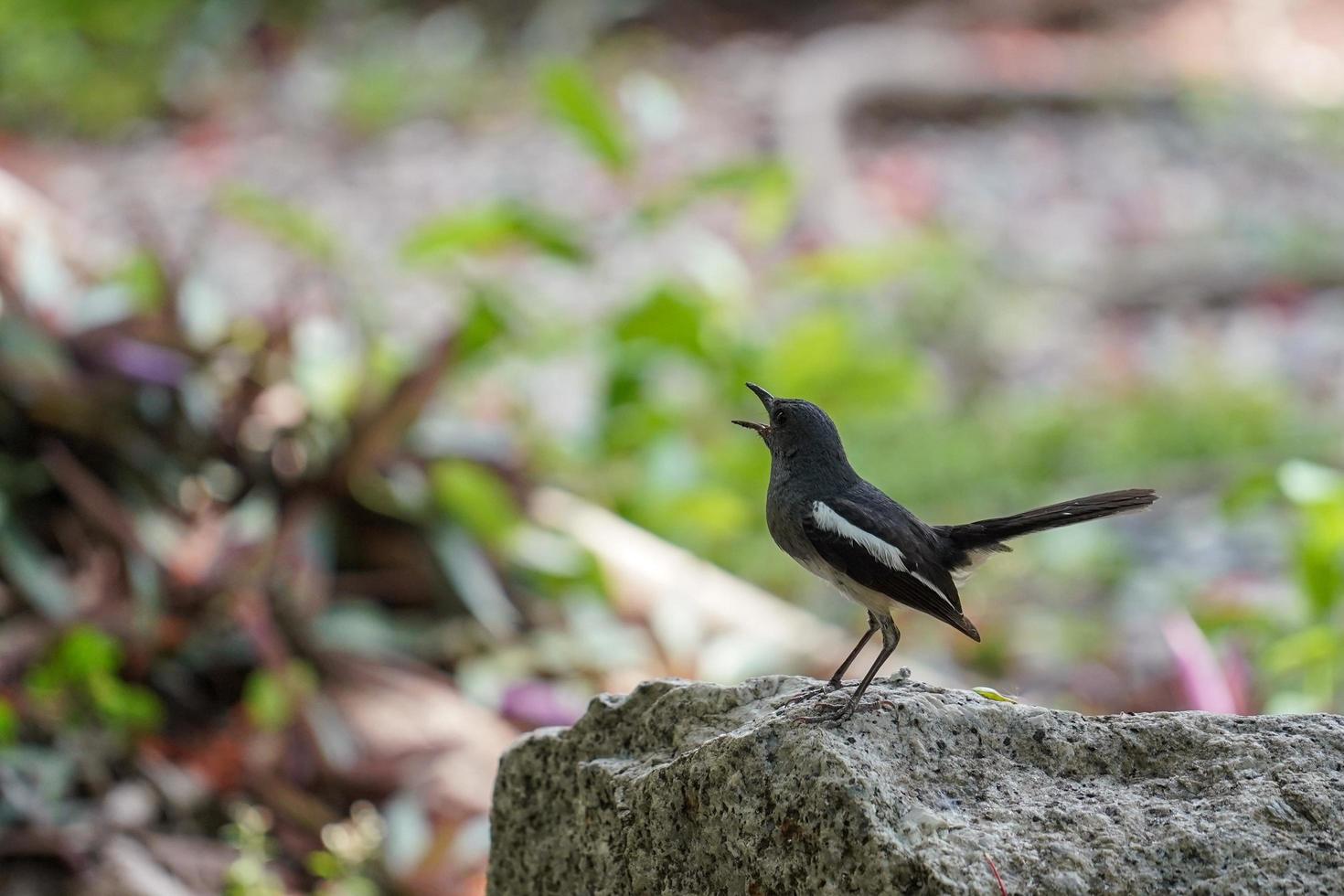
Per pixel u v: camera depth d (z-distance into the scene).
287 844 9.02
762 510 13.98
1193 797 4.92
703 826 5.12
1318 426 16.45
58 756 9.04
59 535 10.55
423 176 25.12
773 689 5.63
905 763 4.98
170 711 9.86
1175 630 8.18
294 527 10.55
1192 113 28.45
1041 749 5.09
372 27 32.19
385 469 11.29
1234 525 14.42
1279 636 10.62
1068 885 4.61
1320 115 28.17
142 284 11.54
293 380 11.42
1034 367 19.31
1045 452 16.09
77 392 10.69
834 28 32.41
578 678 10.73
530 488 11.71
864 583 5.83
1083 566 13.74
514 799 5.84
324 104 28.30
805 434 6.12
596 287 20.70
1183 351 19.50
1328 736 5.03
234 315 14.27
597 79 29.27
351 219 23.30
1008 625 12.47
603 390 12.98
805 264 15.03
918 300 20.64
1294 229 22.98
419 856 8.70
